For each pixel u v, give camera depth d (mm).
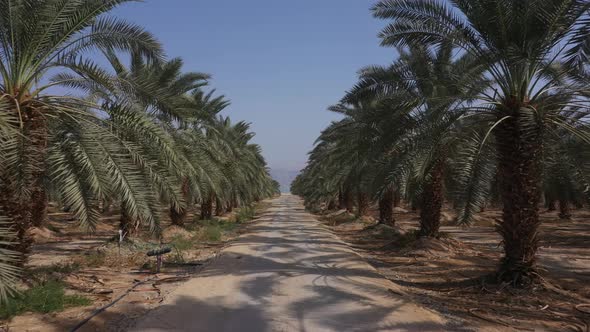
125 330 5992
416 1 9250
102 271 10836
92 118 9094
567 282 9859
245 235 20547
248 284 9211
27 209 7805
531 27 8172
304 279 9766
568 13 7789
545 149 9891
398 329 6102
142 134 9469
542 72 8844
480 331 6109
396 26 9734
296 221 31094
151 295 8328
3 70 7762
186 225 22984
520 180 8773
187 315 6754
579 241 18328
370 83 11266
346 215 33000
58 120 8500
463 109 9219
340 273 10562
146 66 15219
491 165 10625
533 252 8828
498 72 8984
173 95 9570
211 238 19438
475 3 8461
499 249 16109
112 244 14195
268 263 12078
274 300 7793
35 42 7922
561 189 10961
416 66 11109
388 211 22250
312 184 48281
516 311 7277
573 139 9414
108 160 8070
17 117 7480
